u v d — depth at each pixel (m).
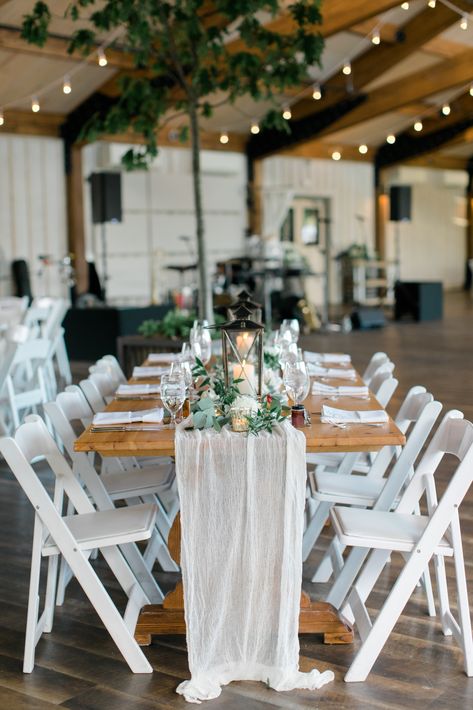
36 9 5.64
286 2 9.02
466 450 2.66
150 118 6.27
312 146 16.00
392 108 12.88
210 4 8.65
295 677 2.61
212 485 2.57
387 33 11.23
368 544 2.68
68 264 12.23
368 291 17.09
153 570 3.59
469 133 15.90
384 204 17.64
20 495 4.74
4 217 11.93
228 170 14.55
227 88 6.18
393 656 2.80
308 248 16.83
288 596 2.60
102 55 8.74
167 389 2.90
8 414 6.05
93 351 9.77
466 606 2.68
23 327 5.82
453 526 2.67
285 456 2.56
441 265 20.17
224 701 2.54
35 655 2.86
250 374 3.12
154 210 13.73
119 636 2.72
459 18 10.63
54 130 12.18
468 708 2.47
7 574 3.60
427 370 8.66
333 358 4.55
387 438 2.75
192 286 12.62
